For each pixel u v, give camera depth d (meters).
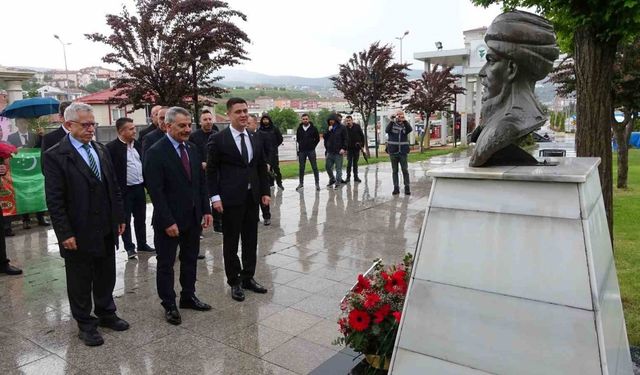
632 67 7.81
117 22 10.47
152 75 10.77
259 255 5.38
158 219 3.58
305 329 3.50
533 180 1.76
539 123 1.96
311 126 9.63
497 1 3.45
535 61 1.97
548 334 1.72
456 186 1.94
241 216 4.07
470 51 23.44
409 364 2.03
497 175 1.82
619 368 1.89
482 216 1.87
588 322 1.65
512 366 1.80
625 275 4.43
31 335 3.46
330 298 4.09
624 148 9.62
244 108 4.00
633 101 8.20
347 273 4.74
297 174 12.40
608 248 2.08
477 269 1.87
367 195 9.12
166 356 3.13
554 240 1.72
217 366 2.99
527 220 1.78
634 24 2.91
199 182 3.87
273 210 7.91
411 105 20.70
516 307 1.79
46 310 3.94
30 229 6.96
